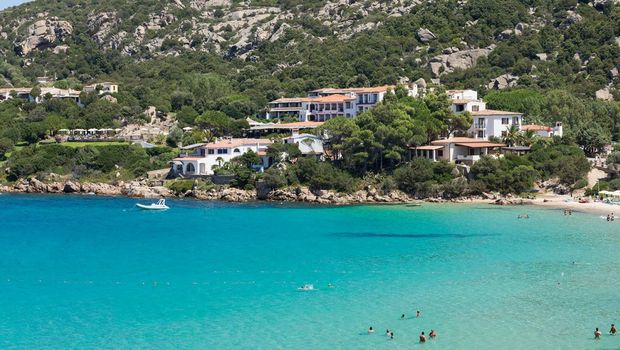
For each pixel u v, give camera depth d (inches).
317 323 3548.2
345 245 5172.2
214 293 4052.7
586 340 3312.0
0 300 3976.4
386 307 3764.8
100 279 4377.5
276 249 5078.7
